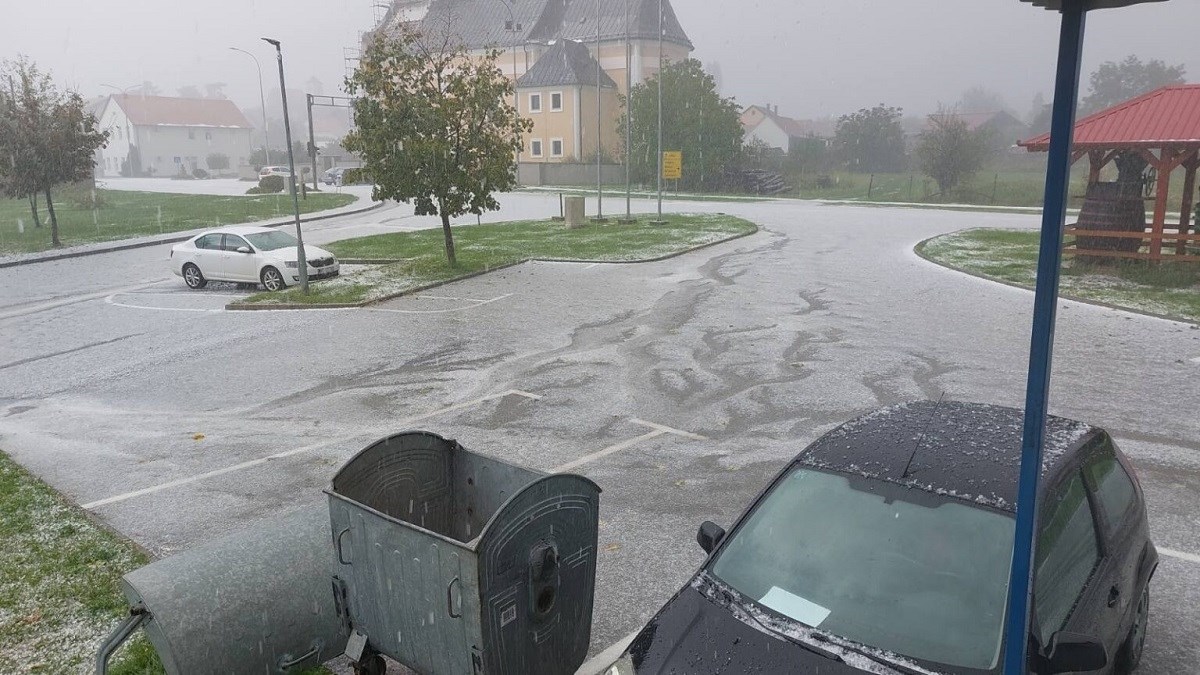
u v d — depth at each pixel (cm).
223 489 848
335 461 920
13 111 3083
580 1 7644
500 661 420
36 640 554
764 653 359
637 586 621
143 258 2919
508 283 2070
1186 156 2000
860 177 6931
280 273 2116
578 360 1323
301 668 492
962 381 1138
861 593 377
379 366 1333
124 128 11481
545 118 7069
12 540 713
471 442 964
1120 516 453
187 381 1294
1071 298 1736
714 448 918
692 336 1459
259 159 9869
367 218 4166
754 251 2595
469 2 8075
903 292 1847
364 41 6969
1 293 2208
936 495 403
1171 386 1098
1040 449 287
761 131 8694
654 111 5959
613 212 4106
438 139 2120
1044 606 362
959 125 5125
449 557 408
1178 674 491
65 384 1305
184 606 456
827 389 1120
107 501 824
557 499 439
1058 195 269
